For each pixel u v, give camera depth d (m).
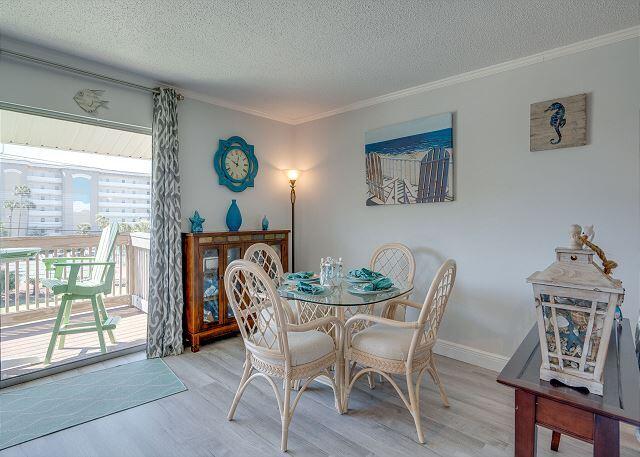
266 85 3.21
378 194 3.48
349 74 2.97
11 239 3.00
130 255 4.42
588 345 0.96
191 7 2.01
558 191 2.52
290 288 2.37
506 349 2.77
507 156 2.74
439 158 3.06
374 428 2.03
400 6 2.01
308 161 4.20
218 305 3.36
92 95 2.79
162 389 2.48
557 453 1.80
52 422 2.08
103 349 3.05
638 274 2.24
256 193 3.99
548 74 2.54
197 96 3.43
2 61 2.41
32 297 3.59
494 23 2.18
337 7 2.02
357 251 3.73
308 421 2.10
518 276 2.71
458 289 3.01
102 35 2.33
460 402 2.31
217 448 1.85
